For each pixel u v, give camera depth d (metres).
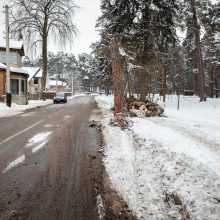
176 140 9.16
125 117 14.40
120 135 10.77
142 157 7.85
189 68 57.44
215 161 6.76
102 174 6.77
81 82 150.75
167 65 30.52
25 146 9.69
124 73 23.83
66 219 4.73
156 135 10.09
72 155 8.54
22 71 34.12
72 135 11.72
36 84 73.94
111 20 24.00
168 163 6.96
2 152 8.89
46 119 17.25
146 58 23.72
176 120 15.95
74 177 6.63
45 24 42.97
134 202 5.29
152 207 5.09
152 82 36.50
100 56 30.19
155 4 22.56
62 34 42.97
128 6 22.53
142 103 19.41
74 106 30.64
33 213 4.92
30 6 41.03
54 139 10.88
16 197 5.55
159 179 6.22
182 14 33.09
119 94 15.66
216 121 15.84
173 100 39.25
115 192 5.73
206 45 43.69
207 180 5.71
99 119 16.95
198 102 33.72
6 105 26.86
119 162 7.51
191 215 4.70
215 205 4.84
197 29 34.22
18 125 14.59
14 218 4.75
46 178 6.58
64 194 5.68
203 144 9.22
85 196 5.59
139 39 23.11
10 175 6.78
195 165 6.55
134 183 6.12
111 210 5.02
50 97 57.72
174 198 5.23
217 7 33.00
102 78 38.78
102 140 10.59
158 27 22.84
